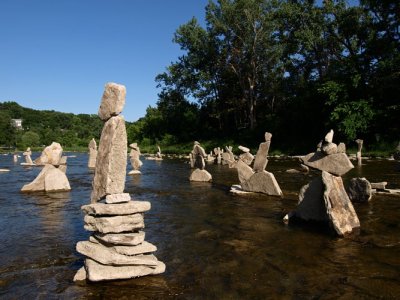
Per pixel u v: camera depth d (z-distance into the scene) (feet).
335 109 129.39
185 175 77.36
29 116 493.36
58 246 25.26
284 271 20.17
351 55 147.43
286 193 47.37
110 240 19.07
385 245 24.72
